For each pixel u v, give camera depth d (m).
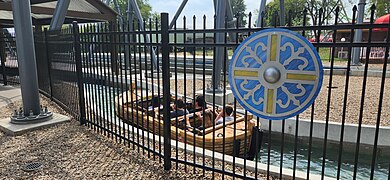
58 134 4.76
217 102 8.80
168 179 3.21
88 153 3.96
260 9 14.85
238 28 2.67
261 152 6.04
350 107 7.65
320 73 2.28
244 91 2.65
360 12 15.18
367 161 5.55
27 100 5.23
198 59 19.28
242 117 5.77
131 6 17.70
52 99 7.38
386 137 5.59
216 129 5.17
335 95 9.19
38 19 15.02
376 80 12.13
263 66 2.49
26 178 3.25
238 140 4.79
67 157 3.83
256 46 2.50
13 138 4.59
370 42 2.09
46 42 7.17
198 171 3.42
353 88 10.34
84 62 5.01
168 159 3.43
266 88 2.52
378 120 2.22
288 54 2.37
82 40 4.86
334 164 5.48
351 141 5.82
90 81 4.96
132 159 3.76
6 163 3.65
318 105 7.93
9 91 8.73
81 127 5.13
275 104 2.52
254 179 2.90
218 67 9.41
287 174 3.24
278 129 6.48
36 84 5.30
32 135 4.72
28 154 3.93
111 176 3.29
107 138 4.56
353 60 16.53
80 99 5.18
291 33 2.33
